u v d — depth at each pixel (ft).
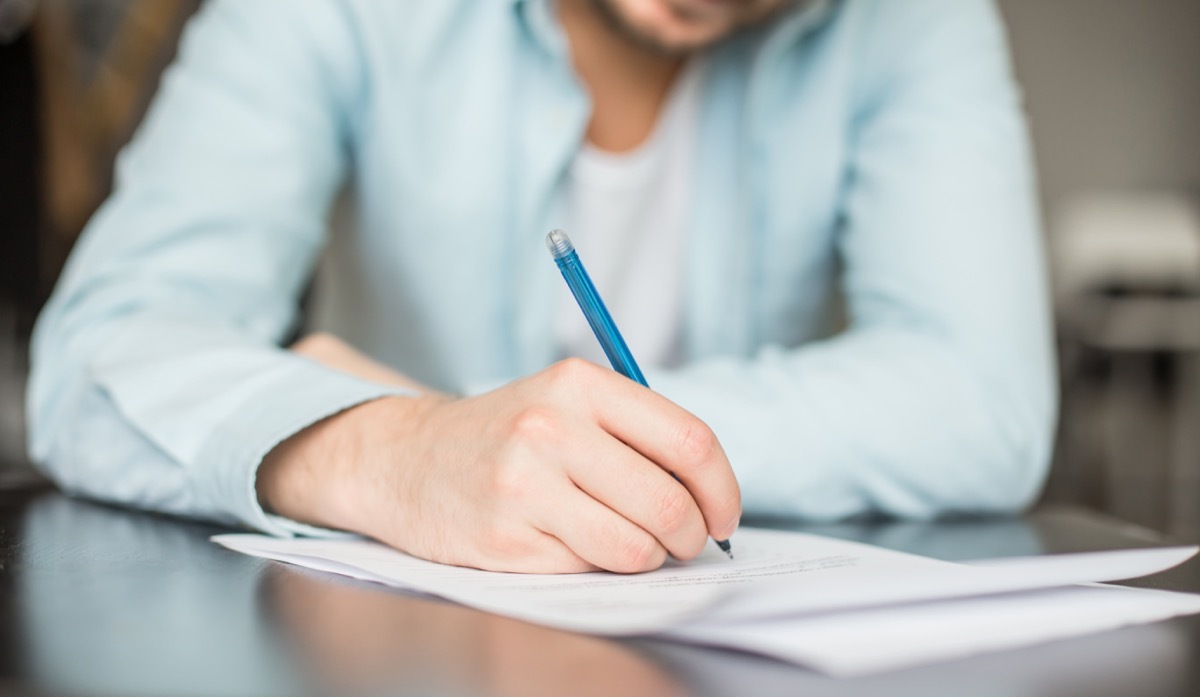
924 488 2.72
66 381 2.73
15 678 1.02
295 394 2.18
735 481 1.71
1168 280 13.02
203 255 3.07
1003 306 3.08
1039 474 2.96
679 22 3.18
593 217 3.89
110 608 1.34
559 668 1.08
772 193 3.76
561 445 1.66
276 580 1.55
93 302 2.83
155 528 2.14
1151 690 1.06
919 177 3.35
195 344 2.51
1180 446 13.52
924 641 1.17
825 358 2.84
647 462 1.65
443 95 3.61
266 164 3.28
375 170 3.68
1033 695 1.03
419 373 3.86
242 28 3.39
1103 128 17.58
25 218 8.21
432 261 3.71
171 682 1.02
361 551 1.84
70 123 8.42
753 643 1.09
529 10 3.50
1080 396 13.33
